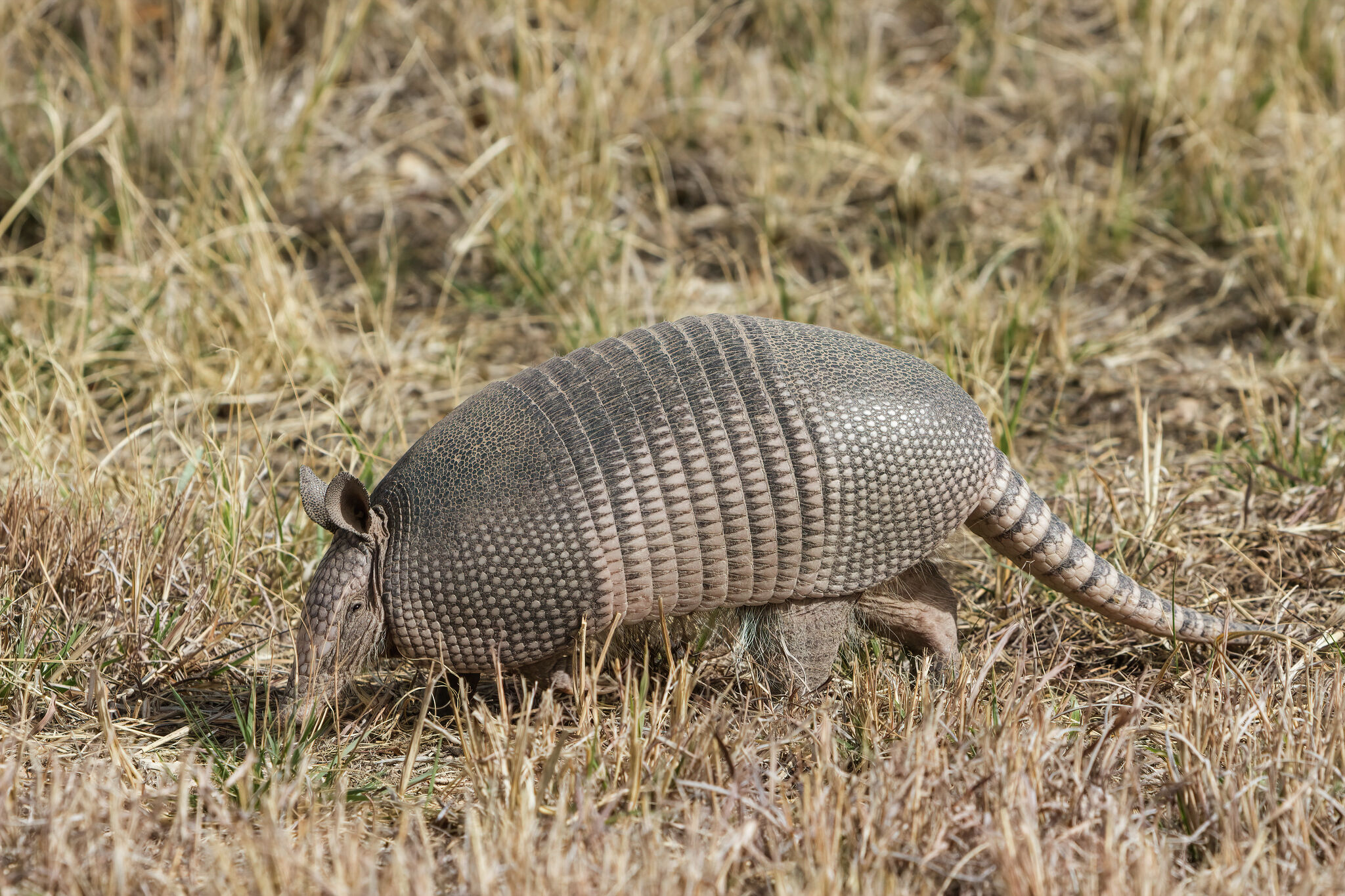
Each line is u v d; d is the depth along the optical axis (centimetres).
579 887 820
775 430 1048
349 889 826
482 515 1059
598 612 1080
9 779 911
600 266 2011
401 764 1089
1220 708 1043
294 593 1327
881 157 2220
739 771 969
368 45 2411
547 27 2317
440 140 2291
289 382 1577
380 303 1998
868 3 2572
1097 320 1942
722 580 1082
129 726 1120
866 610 1184
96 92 2166
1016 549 1169
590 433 1059
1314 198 1945
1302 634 1227
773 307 1941
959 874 867
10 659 1150
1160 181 2178
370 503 1113
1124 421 1705
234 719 1145
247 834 850
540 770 1021
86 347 1789
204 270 1892
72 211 2073
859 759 1062
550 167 2152
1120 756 1008
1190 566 1352
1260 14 2409
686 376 1066
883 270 2036
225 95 2231
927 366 1131
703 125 2269
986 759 933
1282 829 893
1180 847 920
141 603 1248
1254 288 1931
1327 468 1502
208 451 1452
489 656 1102
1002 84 2419
